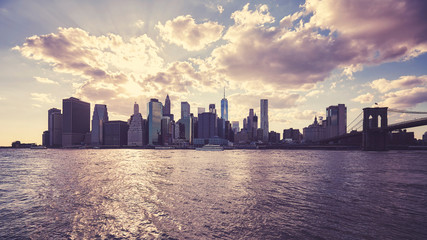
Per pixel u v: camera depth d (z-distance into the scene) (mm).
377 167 99000
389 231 27750
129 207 38219
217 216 33312
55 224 31281
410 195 45250
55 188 54719
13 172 87750
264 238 26094
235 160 148500
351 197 43594
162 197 44469
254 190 50094
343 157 177625
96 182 62344
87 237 27312
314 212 34688
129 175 76000
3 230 29422
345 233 27203
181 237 26734
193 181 62469
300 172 81750
